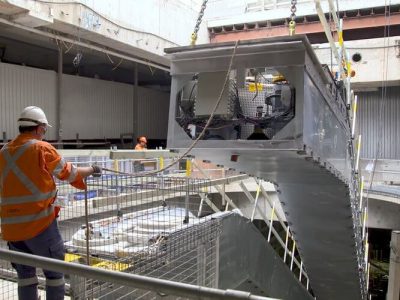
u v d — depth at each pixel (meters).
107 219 4.54
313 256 6.80
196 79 3.67
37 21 9.14
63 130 13.03
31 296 3.00
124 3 11.69
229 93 3.46
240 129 3.64
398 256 9.26
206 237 4.52
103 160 7.55
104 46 12.11
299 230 6.22
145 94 17.39
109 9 11.13
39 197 2.89
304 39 3.12
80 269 1.97
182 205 5.86
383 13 14.81
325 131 4.13
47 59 15.21
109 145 15.15
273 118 3.47
